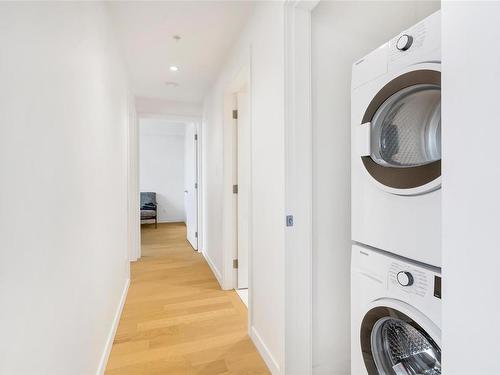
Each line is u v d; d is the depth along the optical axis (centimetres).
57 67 93
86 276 125
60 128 95
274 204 149
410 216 90
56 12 92
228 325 207
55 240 91
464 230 49
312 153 141
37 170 79
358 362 112
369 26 150
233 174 276
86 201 125
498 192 44
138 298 253
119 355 171
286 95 134
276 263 149
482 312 46
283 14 133
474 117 47
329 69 143
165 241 484
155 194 659
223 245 275
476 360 47
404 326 100
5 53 64
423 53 86
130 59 260
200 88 343
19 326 69
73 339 107
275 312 151
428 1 161
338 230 147
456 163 51
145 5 178
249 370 159
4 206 63
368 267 107
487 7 45
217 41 226
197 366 162
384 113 104
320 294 145
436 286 81
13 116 67
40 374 80
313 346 144
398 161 103
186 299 251
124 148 262
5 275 64
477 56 47
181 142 689
